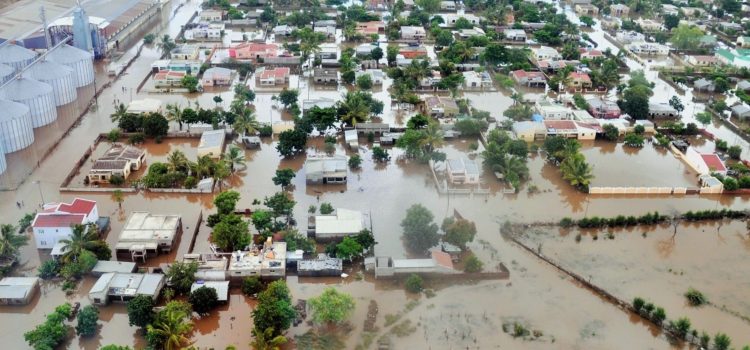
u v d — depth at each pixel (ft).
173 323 445.78
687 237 611.06
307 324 479.82
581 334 480.64
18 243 536.83
